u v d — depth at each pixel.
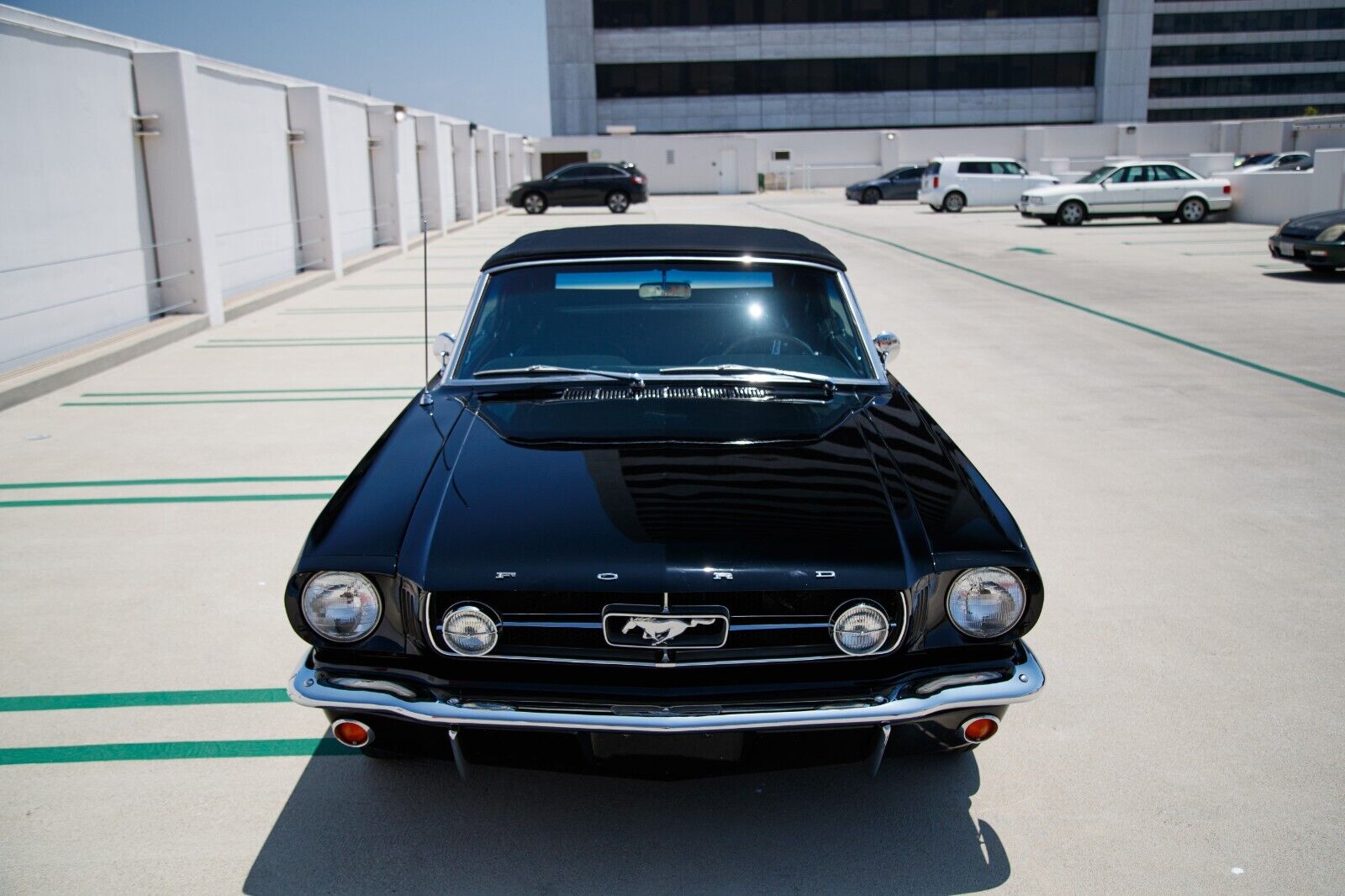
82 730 3.32
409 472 2.95
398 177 18.89
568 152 43.03
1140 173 23.05
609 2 52.69
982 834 2.81
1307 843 2.74
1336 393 7.68
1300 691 3.51
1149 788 2.99
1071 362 8.81
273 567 4.62
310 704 2.52
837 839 2.80
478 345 3.69
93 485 5.80
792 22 53.16
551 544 2.58
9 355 8.09
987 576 2.58
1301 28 79.38
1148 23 53.22
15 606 4.22
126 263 9.98
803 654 2.57
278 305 12.86
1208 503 5.39
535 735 2.50
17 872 2.65
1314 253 13.38
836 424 3.27
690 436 3.14
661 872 2.68
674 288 3.78
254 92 13.21
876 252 17.47
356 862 2.71
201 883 2.62
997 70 54.06
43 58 8.49
